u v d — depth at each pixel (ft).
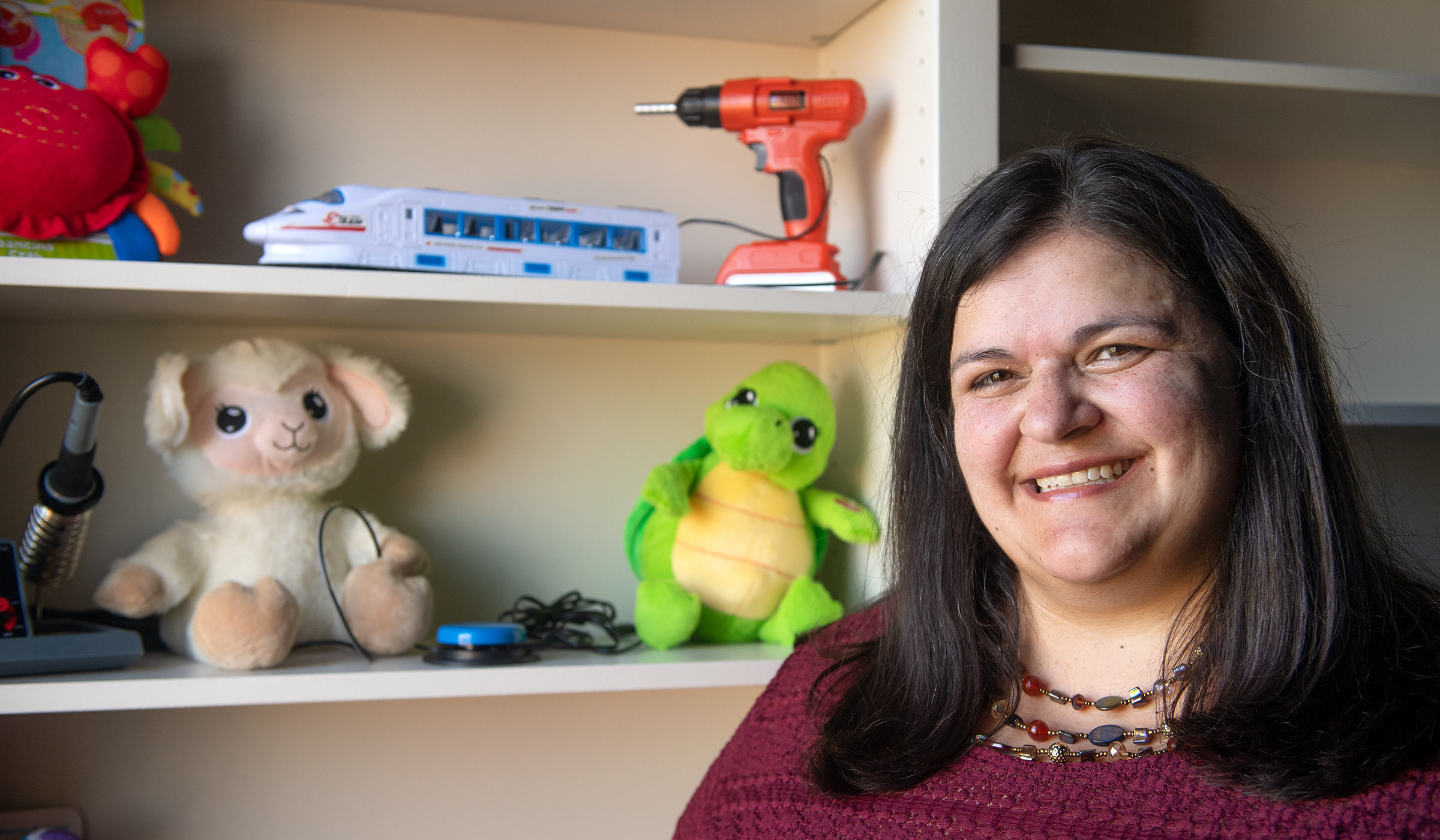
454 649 3.20
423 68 3.94
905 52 3.51
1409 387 4.66
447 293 3.03
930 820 2.21
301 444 3.36
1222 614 2.08
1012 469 2.11
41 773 3.63
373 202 3.11
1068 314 1.99
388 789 3.93
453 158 3.97
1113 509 1.97
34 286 2.82
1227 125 3.97
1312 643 1.98
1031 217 2.08
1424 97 3.60
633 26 4.07
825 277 3.41
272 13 3.81
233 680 2.89
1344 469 2.09
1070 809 2.06
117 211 3.08
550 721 4.08
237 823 3.80
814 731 2.68
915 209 3.42
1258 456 2.05
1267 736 1.91
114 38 3.25
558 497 4.09
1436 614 2.10
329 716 3.89
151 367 3.71
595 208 3.36
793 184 3.51
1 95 2.87
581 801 4.10
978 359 2.10
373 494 3.91
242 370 3.33
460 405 4.00
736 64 4.23
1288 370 2.05
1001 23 4.30
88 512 3.04
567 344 4.11
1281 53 4.60
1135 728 2.16
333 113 3.86
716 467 3.73
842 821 2.34
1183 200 2.06
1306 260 4.55
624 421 4.15
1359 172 4.63
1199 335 2.00
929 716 2.37
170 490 3.73
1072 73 3.35
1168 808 1.96
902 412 2.57
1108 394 1.96
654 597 3.44
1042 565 2.08
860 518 3.66
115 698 2.81
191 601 3.35
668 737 4.19
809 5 3.81
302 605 3.40
